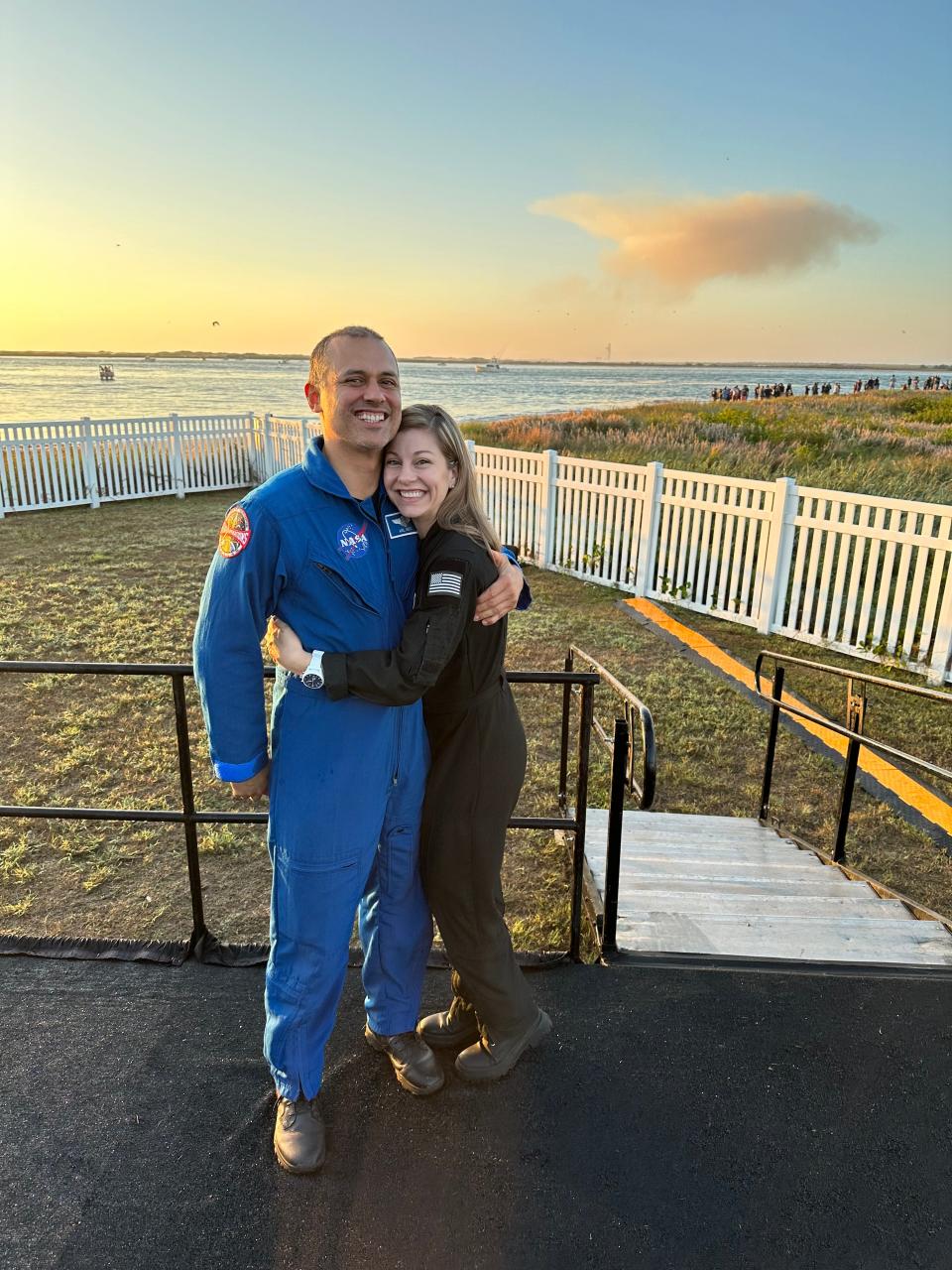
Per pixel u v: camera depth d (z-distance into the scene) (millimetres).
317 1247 1805
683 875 3881
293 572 1815
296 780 1917
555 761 5258
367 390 1719
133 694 6043
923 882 4184
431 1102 2209
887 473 14219
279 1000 2043
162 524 13141
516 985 2234
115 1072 2287
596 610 8836
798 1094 2246
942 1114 2186
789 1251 1823
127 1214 1873
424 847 2117
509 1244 1824
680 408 33375
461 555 1842
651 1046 2420
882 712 6191
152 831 4254
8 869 3873
